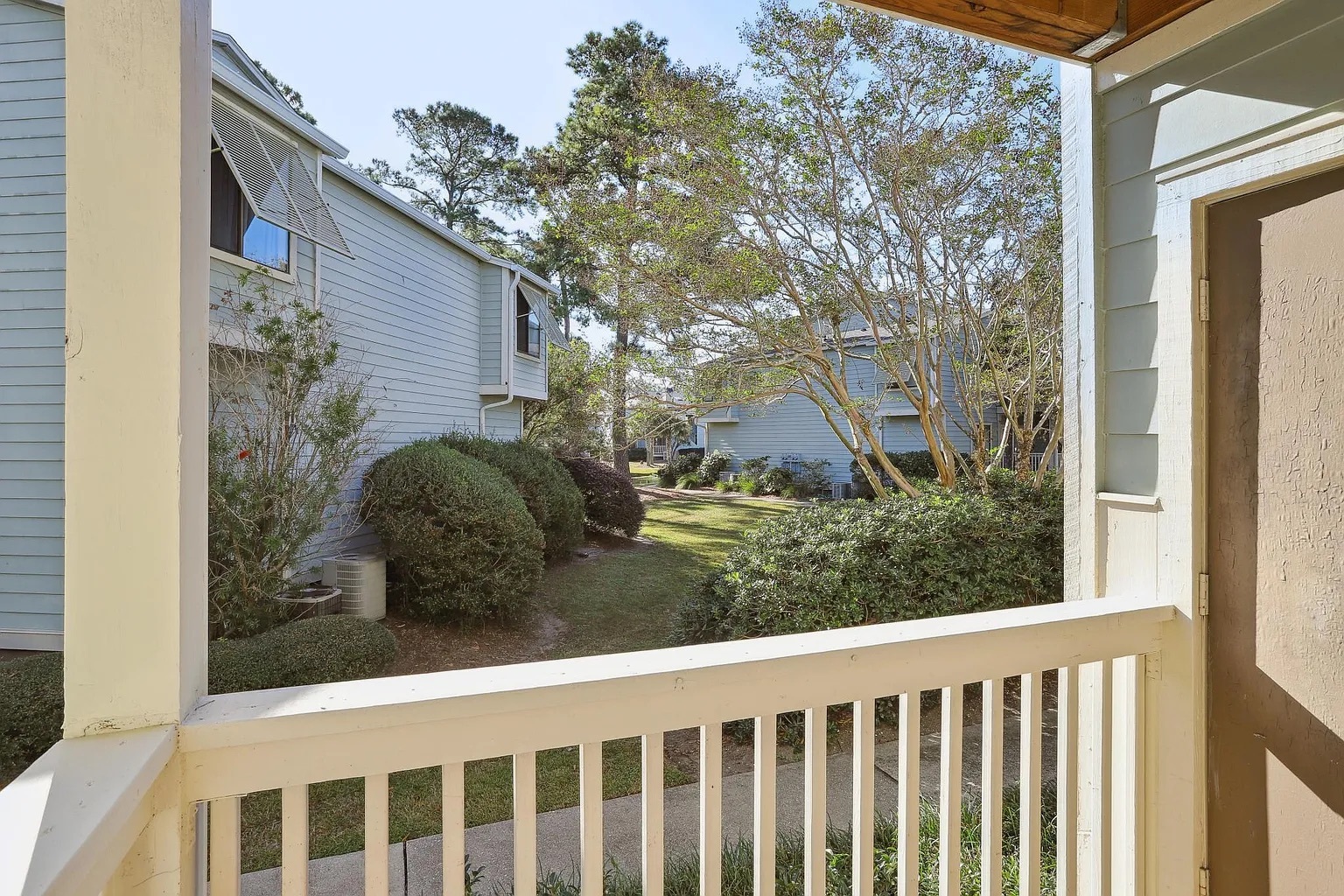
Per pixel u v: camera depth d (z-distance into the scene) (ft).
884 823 8.14
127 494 2.93
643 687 3.59
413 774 10.41
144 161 2.95
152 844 2.87
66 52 2.86
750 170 16.33
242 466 15.72
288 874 3.07
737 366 18.02
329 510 19.86
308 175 19.44
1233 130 5.17
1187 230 5.54
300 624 13.69
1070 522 6.59
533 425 42.22
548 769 10.73
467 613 18.70
